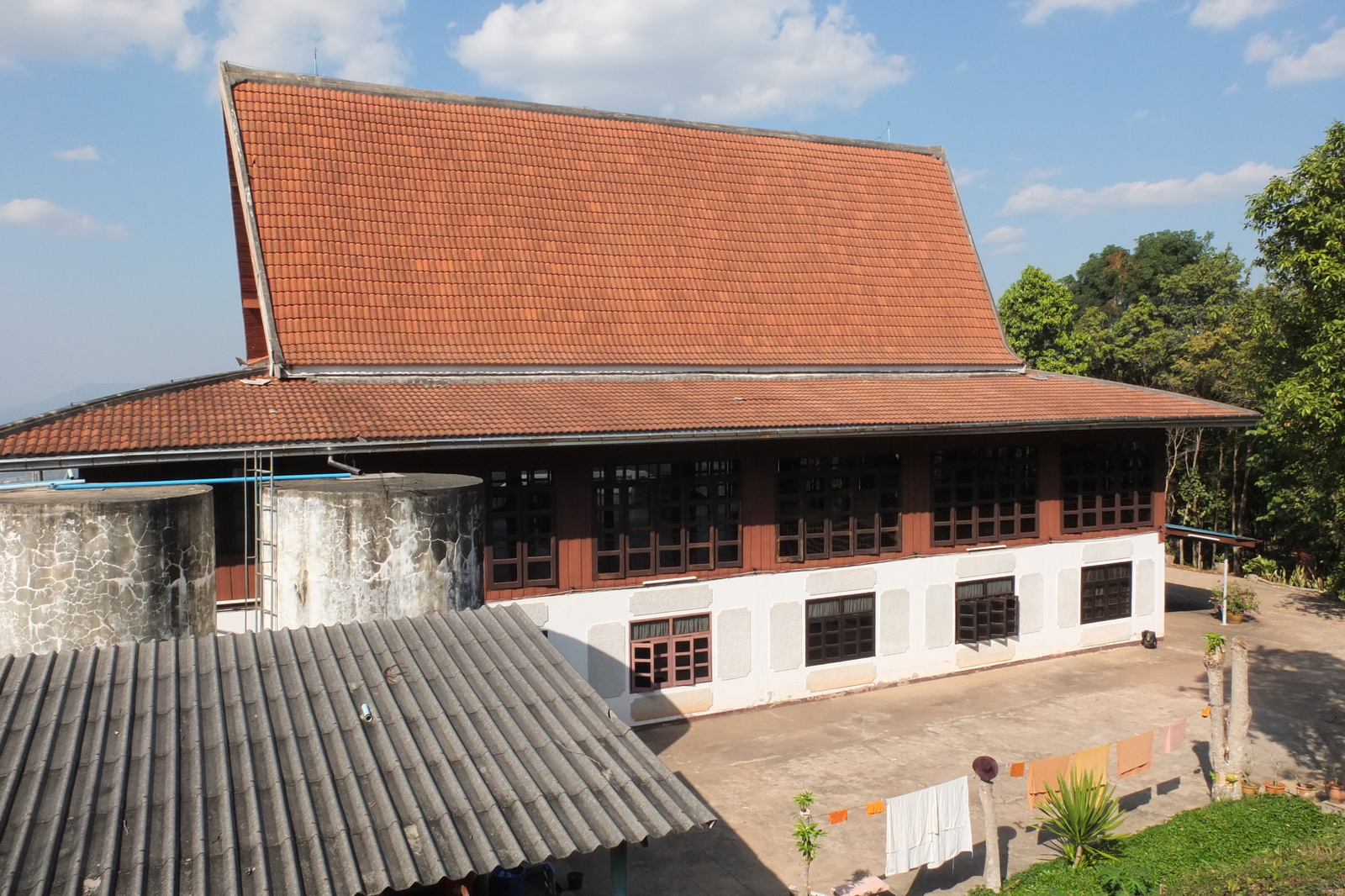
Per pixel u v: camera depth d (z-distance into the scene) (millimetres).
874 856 13477
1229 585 31297
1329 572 32281
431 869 6395
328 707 8070
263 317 19109
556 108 24969
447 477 12398
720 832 14227
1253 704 19688
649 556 18797
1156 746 17500
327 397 16969
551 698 8812
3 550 9406
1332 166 14195
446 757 7605
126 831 6336
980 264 27875
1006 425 20203
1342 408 14445
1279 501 30766
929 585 21578
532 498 17609
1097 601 24125
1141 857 12844
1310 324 15516
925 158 29703
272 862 6250
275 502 10789
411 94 23297
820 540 20359
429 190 21969
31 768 6816
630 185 24516
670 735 18219
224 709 7871
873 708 19734
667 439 17234
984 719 19000
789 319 23891
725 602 19281
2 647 9484
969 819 13008
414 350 19484
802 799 12172
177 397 16094
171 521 9906
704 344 22406
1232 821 13766
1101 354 39875
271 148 20844
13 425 13453
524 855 6672
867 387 22594
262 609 11398
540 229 22578
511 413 16953
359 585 10422
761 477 19594
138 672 8281
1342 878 10250
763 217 25688
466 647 9523
